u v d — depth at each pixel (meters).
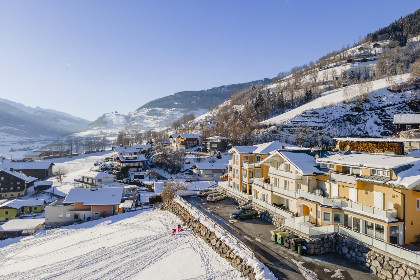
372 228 29.80
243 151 58.84
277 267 28.86
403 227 28.36
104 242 45.59
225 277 29.58
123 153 148.62
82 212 67.69
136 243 42.66
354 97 157.12
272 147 57.59
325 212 34.81
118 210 70.81
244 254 31.19
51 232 57.62
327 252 32.38
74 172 155.88
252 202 50.88
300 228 34.22
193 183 79.88
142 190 94.38
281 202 46.75
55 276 34.59
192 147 157.00
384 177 29.98
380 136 125.12
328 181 36.91
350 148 45.81
